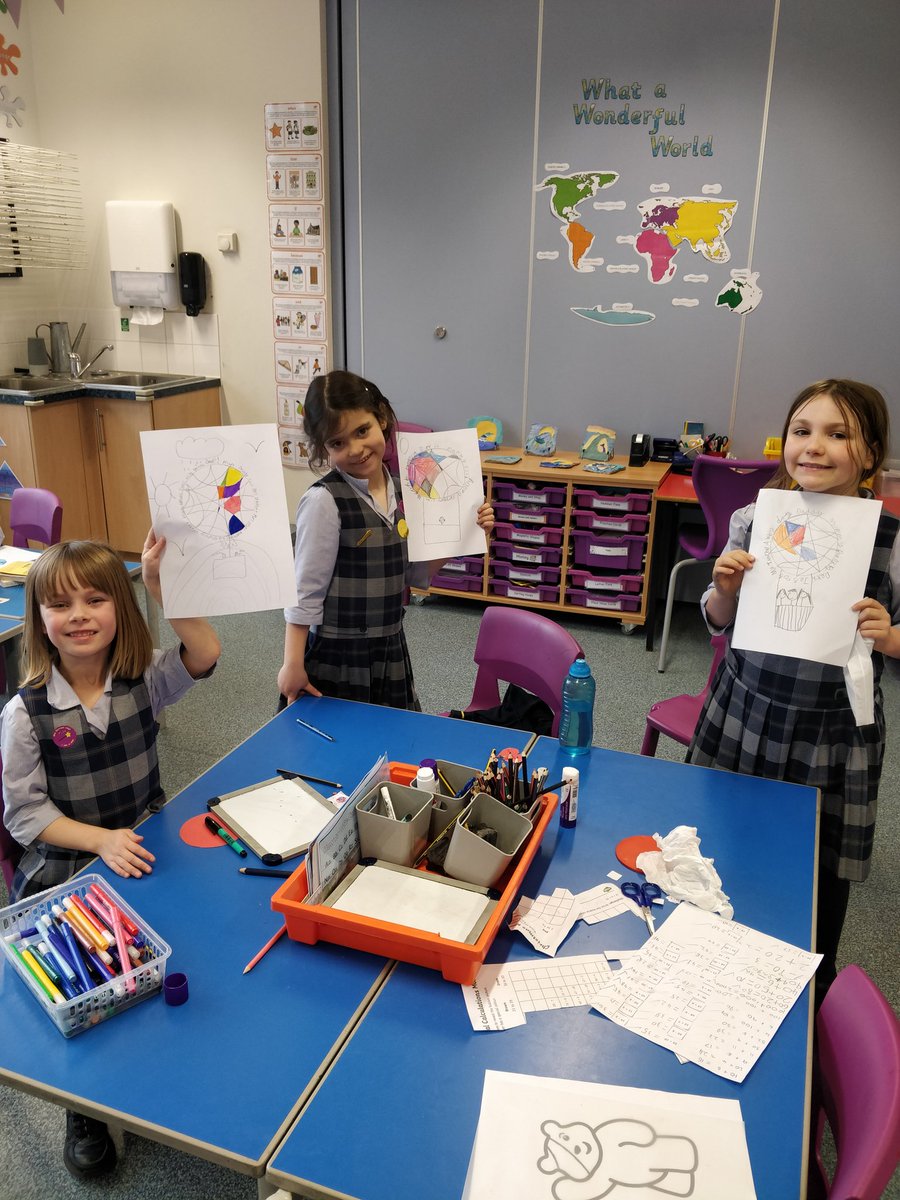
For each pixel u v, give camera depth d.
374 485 1.94
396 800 1.35
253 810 1.43
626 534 4.01
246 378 4.96
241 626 4.15
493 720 2.16
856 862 1.63
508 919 1.20
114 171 4.86
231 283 4.82
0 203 4.60
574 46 3.94
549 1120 0.90
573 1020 1.03
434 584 4.42
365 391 1.81
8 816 1.44
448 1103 0.92
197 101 4.59
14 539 3.27
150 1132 0.90
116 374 5.14
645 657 3.89
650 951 1.14
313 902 1.14
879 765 1.63
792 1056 0.99
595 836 1.40
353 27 4.24
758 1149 0.88
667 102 3.88
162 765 2.88
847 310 3.90
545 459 4.30
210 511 1.50
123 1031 1.01
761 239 3.92
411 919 1.13
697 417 4.24
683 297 4.10
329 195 4.52
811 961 1.14
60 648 1.44
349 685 2.00
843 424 1.46
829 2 3.57
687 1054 0.99
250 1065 0.97
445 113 4.21
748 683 1.68
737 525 1.68
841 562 1.49
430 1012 1.04
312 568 1.85
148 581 1.51
